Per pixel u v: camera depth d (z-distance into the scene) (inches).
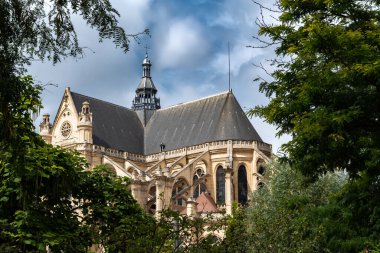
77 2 574.9
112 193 1251.2
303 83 931.3
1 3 546.6
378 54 887.1
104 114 4488.2
